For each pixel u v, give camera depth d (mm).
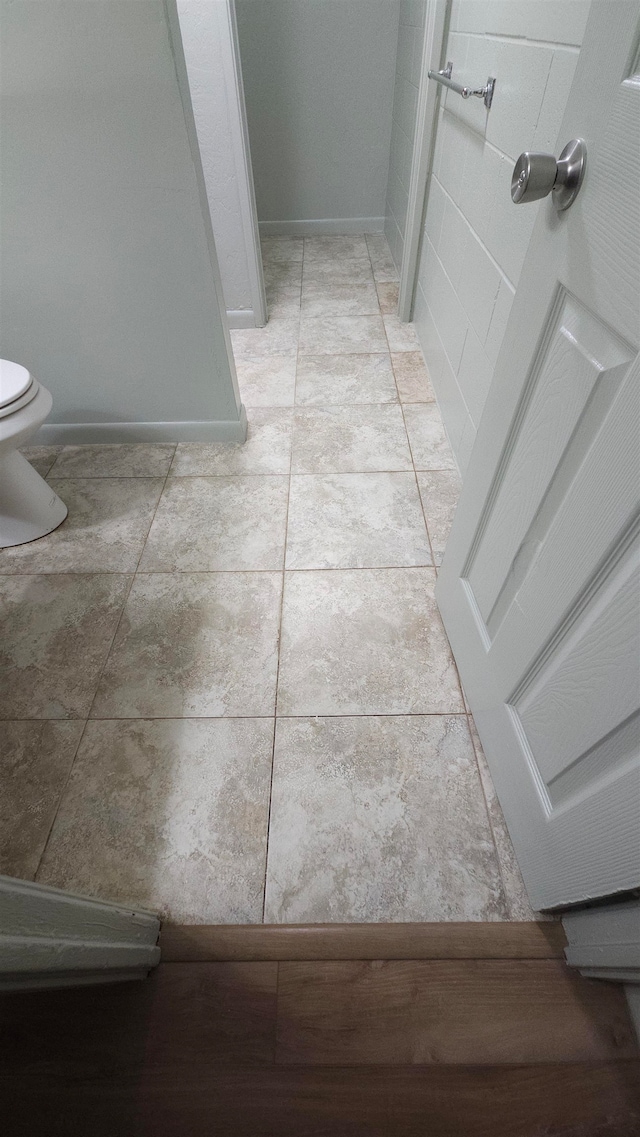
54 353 1490
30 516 1417
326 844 922
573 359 596
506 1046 746
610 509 542
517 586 815
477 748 1031
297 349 2172
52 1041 759
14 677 1154
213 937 834
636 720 537
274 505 1530
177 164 1158
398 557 1384
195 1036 760
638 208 457
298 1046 751
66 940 578
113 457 1699
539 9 908
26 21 960
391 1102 711
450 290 1622
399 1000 781
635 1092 713
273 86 2531
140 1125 703
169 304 1401
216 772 1010
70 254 1289
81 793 987
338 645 1196
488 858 904
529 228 1000
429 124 1712
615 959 686
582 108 528
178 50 1024
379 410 1857
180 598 1299
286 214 3035
